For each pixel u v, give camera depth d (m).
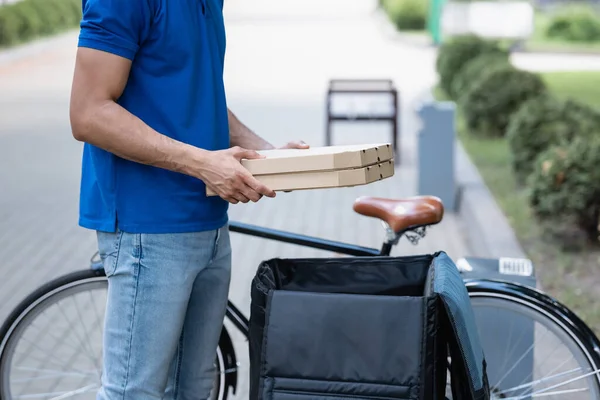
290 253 7.21
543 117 9.10
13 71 21.92
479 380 2.77
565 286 6.10
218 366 3.73
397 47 25.94
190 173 2.74
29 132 13.39
